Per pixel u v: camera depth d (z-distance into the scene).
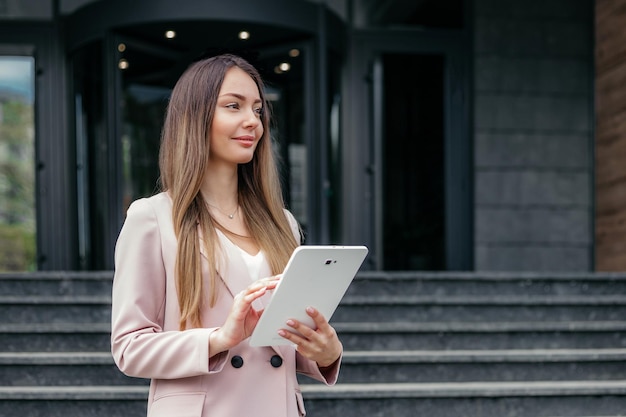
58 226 6.96
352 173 7.18
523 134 7.40
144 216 1.61
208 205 1.68
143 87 6.72
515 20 7.43
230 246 1.63
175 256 1.59
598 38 7.38
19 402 3.91
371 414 4.01
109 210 6.52
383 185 7.25
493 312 5.05
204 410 1.55
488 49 7.39
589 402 4.16
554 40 7.46
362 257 1.52
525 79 7.42
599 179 7.33
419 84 7.34
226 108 1.64
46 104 6.97
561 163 7.44
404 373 4.34
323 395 3.98
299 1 6.59
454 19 7.40
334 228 7.07
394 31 7.30
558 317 5.10
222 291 1.59
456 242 7.31
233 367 1.58
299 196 6.82
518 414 4.11
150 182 6.73
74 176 6.89
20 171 7.09
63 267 6.94
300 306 1.52
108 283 5.07
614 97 7.11
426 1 7.40
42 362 4.15
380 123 7.11
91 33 6.57
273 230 1.72
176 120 1.65
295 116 6.80
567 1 7.47
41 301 4.75
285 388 1.62
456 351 4.66
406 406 4.05
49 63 6.98
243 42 6.77
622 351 4.61
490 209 7.34
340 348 1.61
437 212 7.32
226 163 1.70
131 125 6.72
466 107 7.37
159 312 1.62
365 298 5.00
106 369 4.16
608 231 7.20
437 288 5.32
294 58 6.81
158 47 6.67
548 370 4.43
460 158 7.36
